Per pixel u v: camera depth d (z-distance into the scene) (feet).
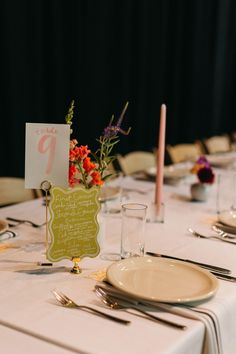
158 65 15.92
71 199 4.01
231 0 18.98
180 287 3.76
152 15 15.26
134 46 14.94
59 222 3.99
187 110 17.84
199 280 3.89
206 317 3.39
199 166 7.00
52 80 12.37
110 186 7.23
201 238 5.24
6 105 11.24
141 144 15.85
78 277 4.05
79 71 12.92
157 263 4.18
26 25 11.21
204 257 4.65
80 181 4.41
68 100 12.87
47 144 4.23
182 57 17.31
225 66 19.57
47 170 4.28
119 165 9.43
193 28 17.17
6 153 11.53
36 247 4.75
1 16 10.71
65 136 4.27
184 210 6.45
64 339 3.08
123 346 3.02
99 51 13.41
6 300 3.61
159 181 5.71
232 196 7.39
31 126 4.16
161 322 3.31
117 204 6.56
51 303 3.57
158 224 5.72
